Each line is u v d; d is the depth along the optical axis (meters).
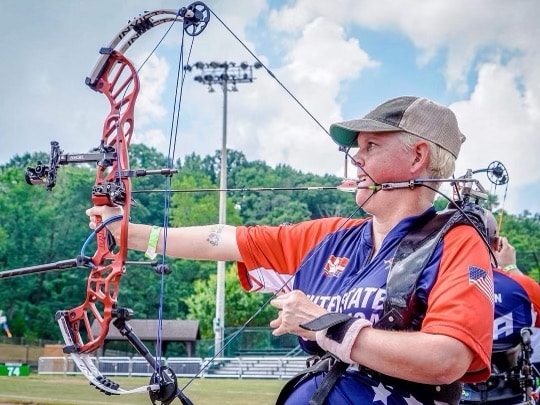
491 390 5.06
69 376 29.17
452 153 3.23
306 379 3.15
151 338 35.62
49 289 70.25
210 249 3.66
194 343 42.00
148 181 48.62
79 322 3.46
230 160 82.75
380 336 2.73
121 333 3.34
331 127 3.31
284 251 3.54
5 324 57.22
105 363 28.02
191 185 64.06
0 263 70.62
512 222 75.12
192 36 3.41
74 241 73.31
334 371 2.99
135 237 3.68
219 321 36.66
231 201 50.91
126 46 3.68
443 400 2.91
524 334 5.03
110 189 3.47
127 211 3.47
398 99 3.25
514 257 5.74
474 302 2.75
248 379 29.00
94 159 3.58
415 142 3.14
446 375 2.67
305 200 47.59
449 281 2.81
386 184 3.15
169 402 3.25
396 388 2.92
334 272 3.30
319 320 2.78
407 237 3.08
